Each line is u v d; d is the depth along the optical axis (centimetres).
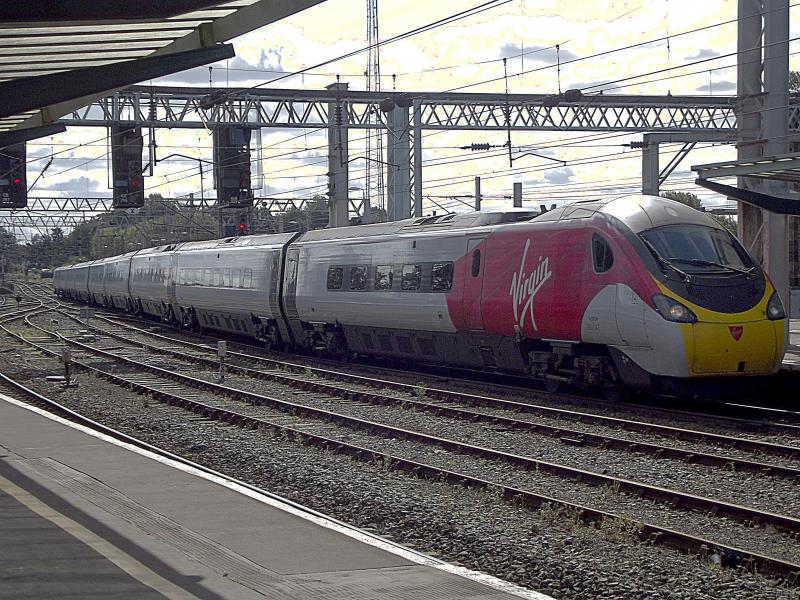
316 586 2239
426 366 8388
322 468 4078
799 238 13762
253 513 2958
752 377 5406
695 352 5150
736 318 5228
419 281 7238
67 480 3431
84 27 4600
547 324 5941
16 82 4316
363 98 13100
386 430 4919
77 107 6631
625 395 5841
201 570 2342
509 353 6475
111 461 3806
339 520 3369
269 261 9744
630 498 3506
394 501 3447
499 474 3941
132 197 11550
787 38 8025
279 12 4603
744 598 2378
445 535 3050
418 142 13288
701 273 5322
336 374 7456
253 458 4375
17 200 10931
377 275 7788
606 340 5538
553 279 5875
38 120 7025
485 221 6825
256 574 2327
